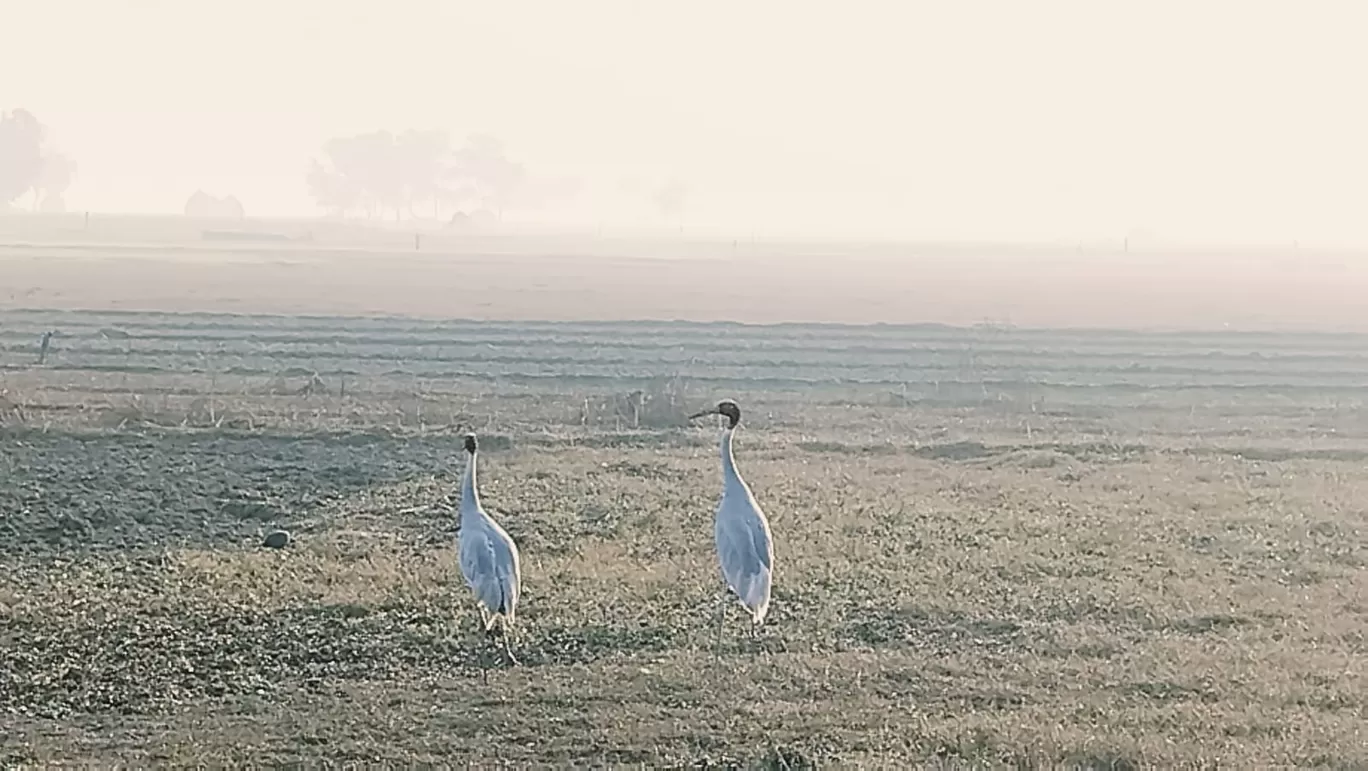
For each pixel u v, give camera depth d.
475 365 47.41
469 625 18.66
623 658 17.47
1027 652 17.70
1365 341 59.22
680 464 30.19
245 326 57.50
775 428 35.94
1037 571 21.52
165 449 30.47
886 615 19.22
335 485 27.69
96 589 20.09
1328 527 24.70
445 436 32.84
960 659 17.36
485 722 15.12
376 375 44.28
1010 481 28.83
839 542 23.19
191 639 18.05
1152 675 16.66
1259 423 37.84
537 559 22.19
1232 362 51.50
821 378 45.75
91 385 40.06
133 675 16.78
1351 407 40.91
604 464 30.08
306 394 39.22
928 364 49.84
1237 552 22.97
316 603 19.48
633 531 24.12
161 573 21.03
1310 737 14.52
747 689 16.17
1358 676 16.61
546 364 48.03
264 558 22.02
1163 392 43.81
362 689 16.33
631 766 13.79
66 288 76.75
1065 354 53.12
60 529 23.64
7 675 16.66
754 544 17.67
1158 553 22.70
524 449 31.67
